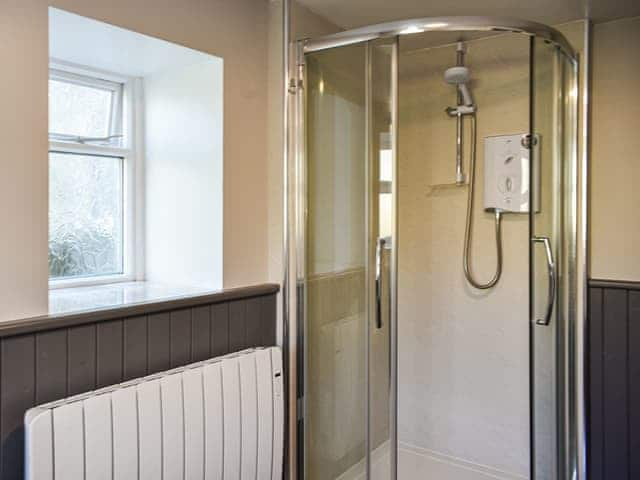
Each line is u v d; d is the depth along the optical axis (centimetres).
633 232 207
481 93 230
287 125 204
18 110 136
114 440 138
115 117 212
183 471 156
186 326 175
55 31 161
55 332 139
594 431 216
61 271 193
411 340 259
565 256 209
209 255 197
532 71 189
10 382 131
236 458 173
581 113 213
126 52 183
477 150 235
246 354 182
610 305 211
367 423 197
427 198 251
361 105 191
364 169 192
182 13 176
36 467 123
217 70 193
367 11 210
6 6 133
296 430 208
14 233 136
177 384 155
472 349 243
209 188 197
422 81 245
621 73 208
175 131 207
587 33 211
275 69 209
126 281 213
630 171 207
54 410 127
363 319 196
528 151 212
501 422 236
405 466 259
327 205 200
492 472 238
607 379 212
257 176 208
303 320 206
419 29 178
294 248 206
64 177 192
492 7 202
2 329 128
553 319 203
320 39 194
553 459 205
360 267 196
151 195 217
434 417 254
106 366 151
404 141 255
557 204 203
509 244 231
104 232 207
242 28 199
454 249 246
